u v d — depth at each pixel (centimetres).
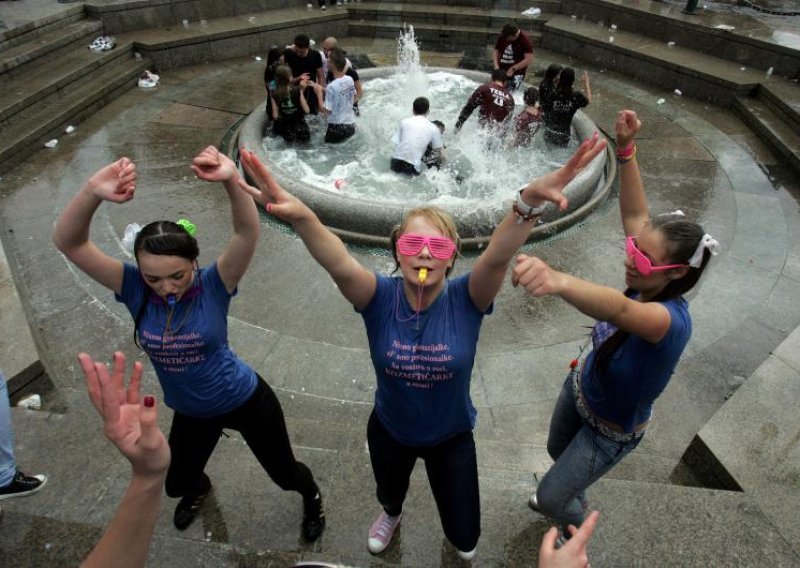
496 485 303
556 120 770
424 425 213
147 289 229
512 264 575
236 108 909
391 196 678
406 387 204
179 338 224
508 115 758
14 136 739
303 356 464
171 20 1110
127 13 1050
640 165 768
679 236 184
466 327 203
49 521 259
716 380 450
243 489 297
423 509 283
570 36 1170
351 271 198
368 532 275
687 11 1108
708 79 962
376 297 204
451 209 593
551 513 242
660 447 394
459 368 201
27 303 504
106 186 208
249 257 229
